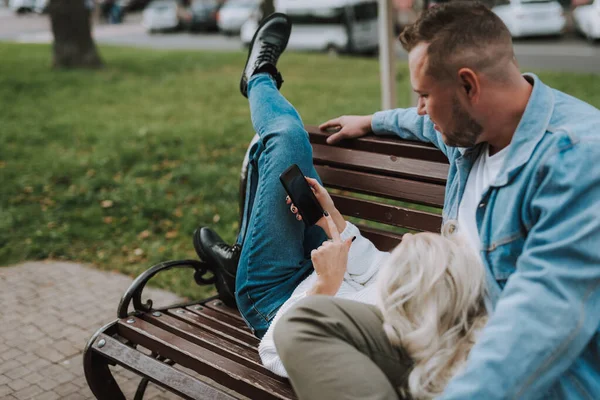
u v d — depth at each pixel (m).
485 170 1.81
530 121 1.62
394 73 5.08
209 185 5.49
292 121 2.34
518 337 1.40
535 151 1.61
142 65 14.30
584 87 9.43
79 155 6.65
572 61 14.40
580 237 1.45
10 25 35.81
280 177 2.13
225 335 2.28
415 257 1.54
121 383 2.96
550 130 1.61
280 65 14.32
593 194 1.49
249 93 2.54
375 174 2.57
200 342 2.19
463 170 1.88
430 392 1.46
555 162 1.54
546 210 1.52
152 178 5.82
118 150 6.68
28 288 3.94
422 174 2.41
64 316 3.58
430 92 1.67
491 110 1.66
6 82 11.54
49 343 3.31
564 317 1.42
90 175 5.91
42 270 4.19
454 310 1.50
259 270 2.26
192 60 15.11
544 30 19.31
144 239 4.60
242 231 2.43
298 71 13.25
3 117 8.69
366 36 17.80
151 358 2.10
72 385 2.96
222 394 1.89
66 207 5.22
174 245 4.44
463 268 1.52
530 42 19.25
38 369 3.09
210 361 2.03
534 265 1.48
